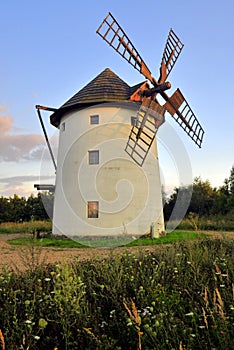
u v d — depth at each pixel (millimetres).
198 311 3750
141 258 6395
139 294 4066
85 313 3668
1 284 4570
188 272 5062
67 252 10922
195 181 39594
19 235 21766
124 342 3359
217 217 27953
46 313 3795
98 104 16531
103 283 4664
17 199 42781
